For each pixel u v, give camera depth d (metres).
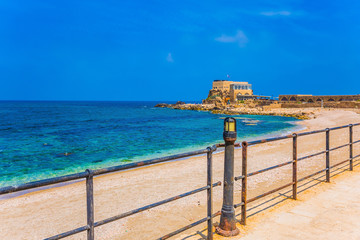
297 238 3.95
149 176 11.13
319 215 4.75
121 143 25.95
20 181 12.70
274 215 4.77
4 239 6.04
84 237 6.00
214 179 10.10
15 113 89.94
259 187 8.54
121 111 111.81
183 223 6.35
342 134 21.77
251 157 14.51
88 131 38.69
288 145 18.69
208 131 38.00
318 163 11.45
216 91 177.62
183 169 12.37
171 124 51.44
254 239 3.90
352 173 7.66
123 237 5.77
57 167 15.85
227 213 4.02
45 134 34.97
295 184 5.55
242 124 49.41
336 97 126.19
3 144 25.91
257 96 164.50
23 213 7.56
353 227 4.28
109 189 9.48
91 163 16.86
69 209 7.79
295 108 107.62
